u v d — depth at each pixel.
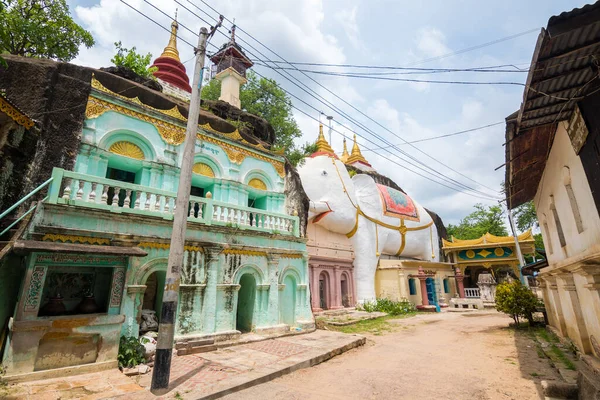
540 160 9.61
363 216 25.19
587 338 8.94
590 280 7.30
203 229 11.25
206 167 13.70
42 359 7.15
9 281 7.55
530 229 27.25
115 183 9.53
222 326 11.20
